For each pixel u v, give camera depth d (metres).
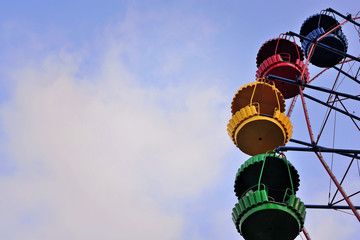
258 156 27.08
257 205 24.00
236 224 25.05
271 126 29.25
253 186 26.53
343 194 24.69
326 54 39.34
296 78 33.59
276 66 34.91
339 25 38.12
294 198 24.42
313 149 27.02
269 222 24.19
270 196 27.14
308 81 35.22
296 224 24.17
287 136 29.92
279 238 24.86
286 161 26.84
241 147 30.47
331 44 39.38
